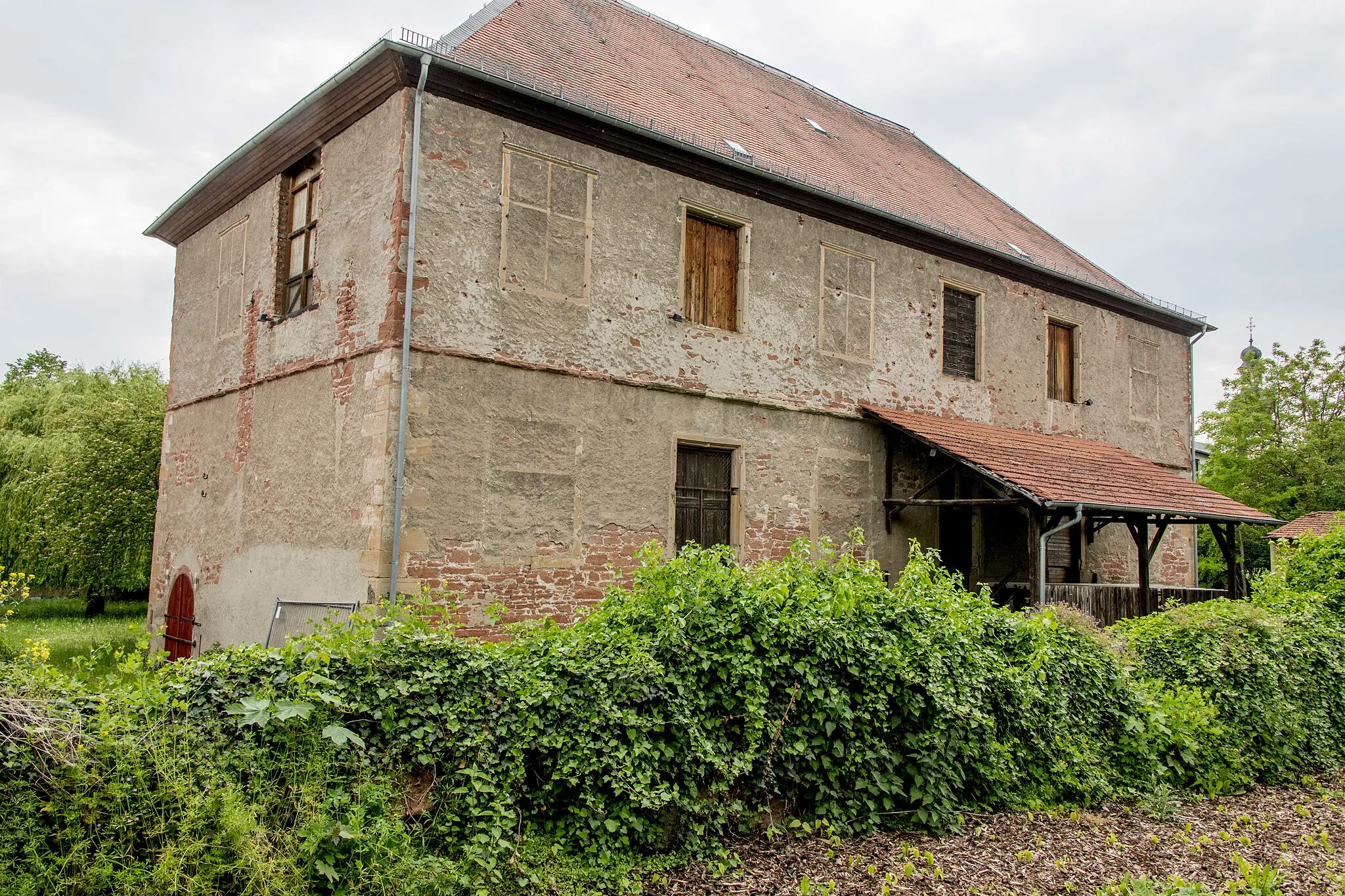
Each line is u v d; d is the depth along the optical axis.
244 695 4.18
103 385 25.30
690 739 5.19
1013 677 6.61
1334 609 11.25
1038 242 17.69
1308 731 8.50
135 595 25.30
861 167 15.12
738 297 11.62
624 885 4.69
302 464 9.91
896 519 13.05
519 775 4.71
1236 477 29.34
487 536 9.06
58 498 20.22
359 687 4.47
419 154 8.90
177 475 12.93
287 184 11.16
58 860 3.42
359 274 9.35
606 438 10.07
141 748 3.71
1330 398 29.27
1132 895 5.02
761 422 11.62
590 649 5.23
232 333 11.87
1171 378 18.47
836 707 5.77
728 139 12.31
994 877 5.30
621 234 10.41
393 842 4.13
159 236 14.00
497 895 4.34
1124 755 7.12
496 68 9.57
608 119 9.99
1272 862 5.89
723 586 5.70
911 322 13.62
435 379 8.84
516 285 9.51
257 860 3.61
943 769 6.10
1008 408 14.97
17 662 4.04
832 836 5.61
